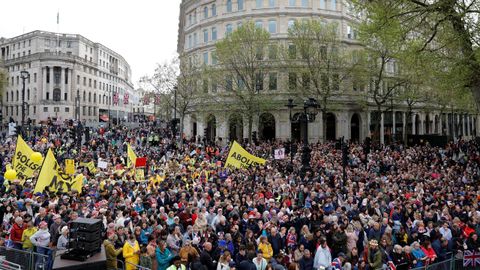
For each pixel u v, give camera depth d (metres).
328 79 44.22
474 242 12.41
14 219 11.73
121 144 43.94
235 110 45.47
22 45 103.50
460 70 19.50
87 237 7.83
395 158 30.48
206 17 61.25
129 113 135.75
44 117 93.38
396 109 61.81
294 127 54.16
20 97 97.56
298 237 12.63
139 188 16.83
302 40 44.44
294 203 16.23
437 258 11.49
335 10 55.84
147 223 11.70
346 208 14.76
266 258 10.59
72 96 96.88
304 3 55.31
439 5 17.42
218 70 46.12
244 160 21.78
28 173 17.61
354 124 58.03
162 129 71.00
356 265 10.77
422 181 20.19
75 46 105.06
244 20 56.09
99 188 17.45
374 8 19.73
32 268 10.03
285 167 25.92
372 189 17.77
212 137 60.81
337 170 23.70
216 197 15.16
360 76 45.03
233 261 10.20
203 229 11.76
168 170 24.05
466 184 20.36
